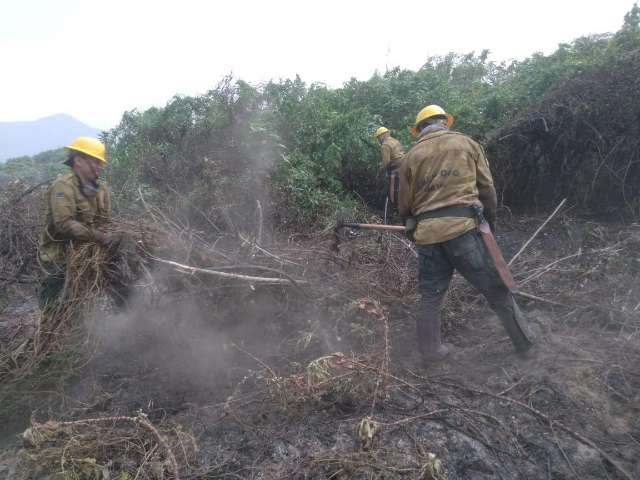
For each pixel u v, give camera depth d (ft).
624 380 9.12
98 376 10.05
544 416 8.21
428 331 9.91
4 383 9.21
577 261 14.51
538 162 19.85
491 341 10.81
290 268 12.07
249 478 7.22
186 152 20.51
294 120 21.93
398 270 13.07
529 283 13.37
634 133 17.56
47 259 10.25
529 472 7.38
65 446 7.22
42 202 16.37
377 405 8.67
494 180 20.39
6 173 36.14
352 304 10.14
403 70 29.07
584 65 19.20
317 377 8.52
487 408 8.66
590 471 7.34
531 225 18.65
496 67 32.89
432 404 8.75
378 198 23.38
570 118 18.30
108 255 10.60
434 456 6.98
